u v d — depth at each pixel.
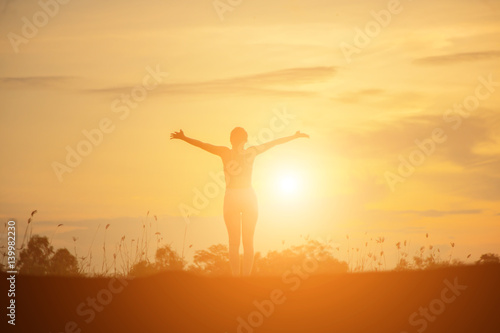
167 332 11.59
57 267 15.27
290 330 11.45
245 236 15.20
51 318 11.94
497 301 11.91
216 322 11.76
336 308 11.97
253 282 12.73
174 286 12.66
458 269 13.28
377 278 12.91
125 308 12.19
